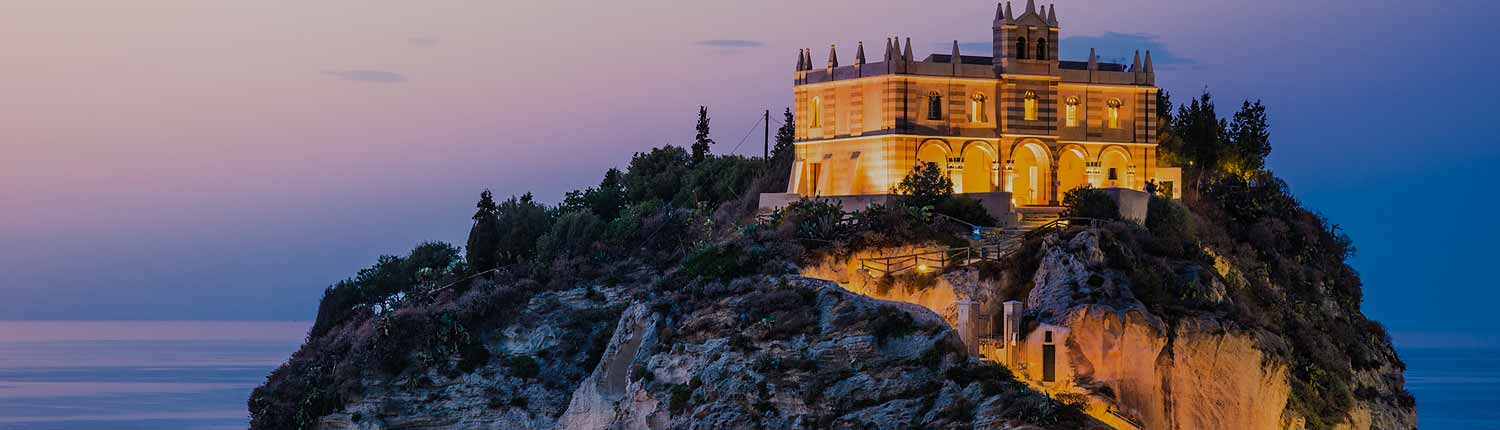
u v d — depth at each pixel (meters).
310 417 128.75
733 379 110.00
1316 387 123.94
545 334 129.00
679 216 144.12
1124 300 111.94
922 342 106.50
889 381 105.19
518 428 125.44
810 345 109.44
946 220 124.44
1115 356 110.06
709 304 117.75
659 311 118.50
